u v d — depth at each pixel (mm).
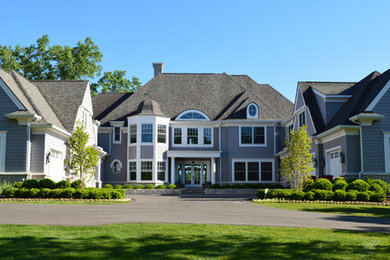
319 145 26719
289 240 9133
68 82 30016
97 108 40531
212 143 37219
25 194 20422
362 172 22344
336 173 24719
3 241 8625
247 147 36500
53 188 21438
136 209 16266
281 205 18406
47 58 47156
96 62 49250
